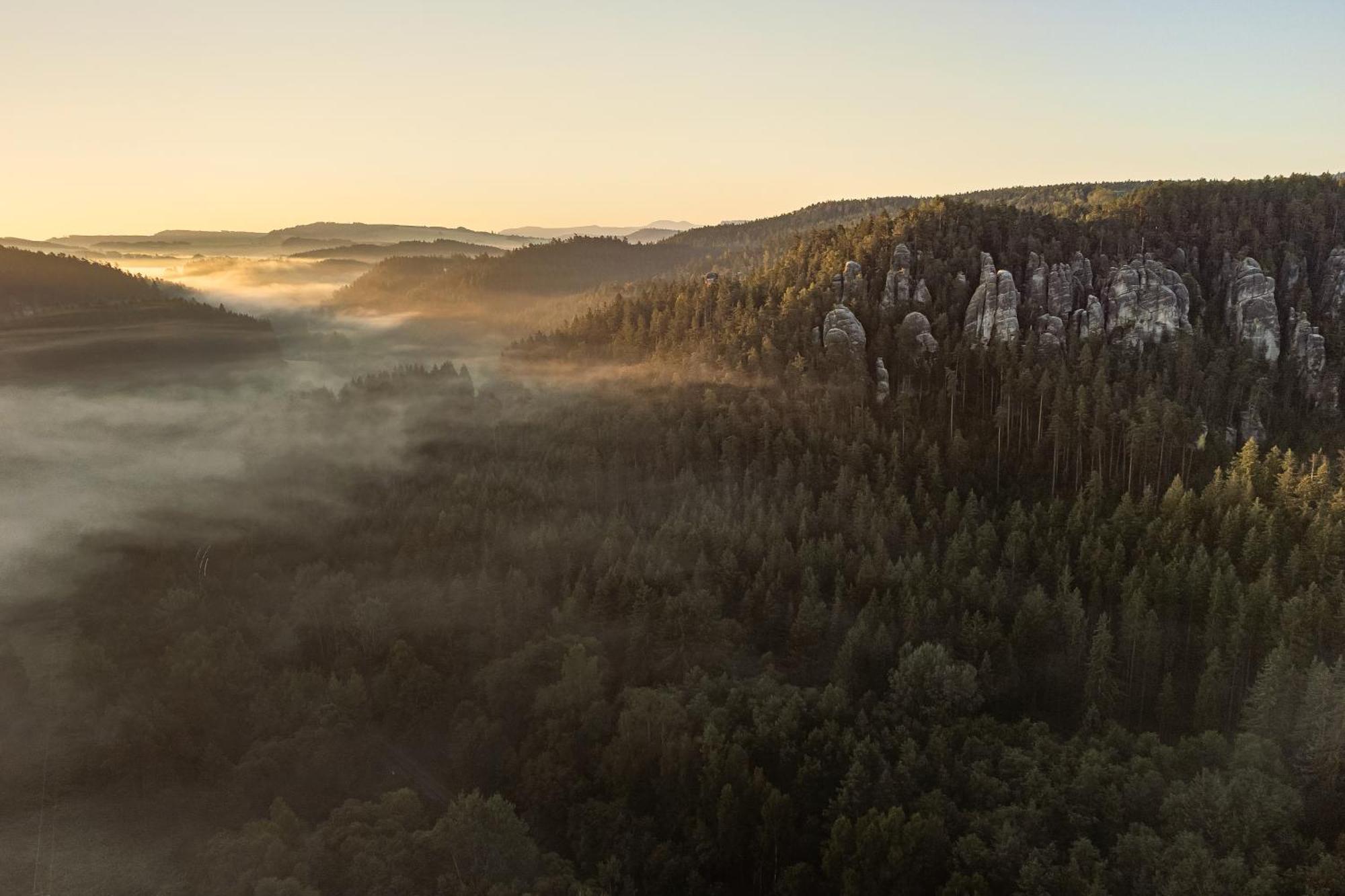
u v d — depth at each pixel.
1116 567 116.62
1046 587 121.81
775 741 93.31
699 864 85.38
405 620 141.25
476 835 79.44
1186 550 116.88
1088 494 146.00
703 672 111.44
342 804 108.56
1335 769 75.44
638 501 170.00
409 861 77.88
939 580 120.75
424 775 114.19
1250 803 69.50
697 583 131.62
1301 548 114.69
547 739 106.69
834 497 149.38
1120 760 84.69
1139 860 68.31
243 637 141.75
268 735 118.25
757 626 125.38
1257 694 84.88
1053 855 70.81
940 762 85.62
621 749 99.06
